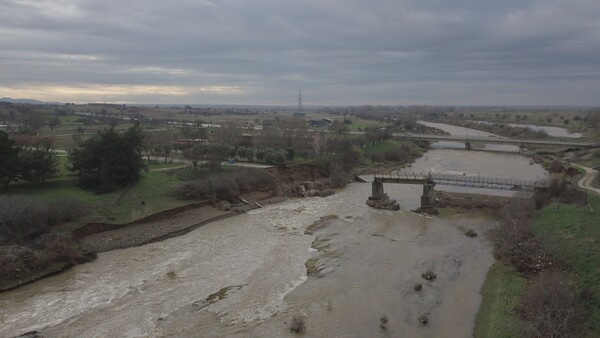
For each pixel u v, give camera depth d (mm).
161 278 52250
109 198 75812
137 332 40344
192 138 138625
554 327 35812
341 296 47562
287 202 91938
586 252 49094
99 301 46438
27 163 74812
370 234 69312
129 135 84062
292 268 55469
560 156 144250
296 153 120125
